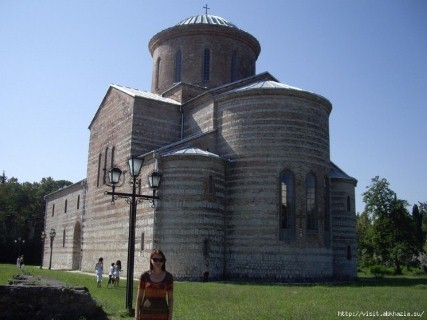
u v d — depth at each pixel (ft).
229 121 101.96
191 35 127.95
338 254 111.65
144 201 99.14
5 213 248.73
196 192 93.50
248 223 94.38
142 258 96.84
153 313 26.63
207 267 91.45
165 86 129.70
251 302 56.54
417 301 58.13
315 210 97.50
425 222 269.44
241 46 131.54
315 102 101.96
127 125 115.85
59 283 48.52
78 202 149.38
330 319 43.62
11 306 39.78
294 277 91.76
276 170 95.50
